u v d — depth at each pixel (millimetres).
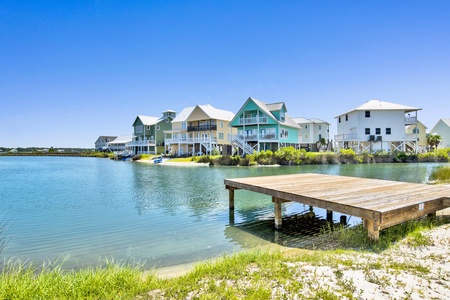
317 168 27016
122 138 91438
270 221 9039
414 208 6133
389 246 5086
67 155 86688
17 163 48188
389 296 3051
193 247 6707
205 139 42375
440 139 43531
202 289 3426
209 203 11906
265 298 3062
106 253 6375
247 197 13188
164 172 25922
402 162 33781
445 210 8320
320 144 52094
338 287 3307
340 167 27922
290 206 11062
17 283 3645
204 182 18547
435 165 29609
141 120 58031
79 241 7250
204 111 43406
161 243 7023
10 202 12602
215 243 6992
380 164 31797
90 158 72125
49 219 9539
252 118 37406
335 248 5738
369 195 7180
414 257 4410
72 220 9383
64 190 16156
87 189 16469
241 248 6570
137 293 3443
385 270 3840
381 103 39625
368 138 36906
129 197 13586
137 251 6477
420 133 45906
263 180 10508
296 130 45062
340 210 6184
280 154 31812
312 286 3346
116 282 3803
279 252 5223
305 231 7906
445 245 4902
